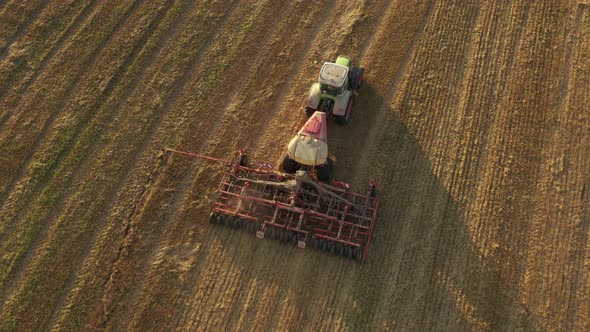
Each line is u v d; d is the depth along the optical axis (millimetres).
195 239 14156
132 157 15547
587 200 14438
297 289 13367
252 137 15891
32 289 13398
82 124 16188
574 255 13648
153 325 12961
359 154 15406
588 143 15422
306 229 14023
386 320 12883
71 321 12984
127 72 17281
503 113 16062
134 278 13570
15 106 16625
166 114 16391
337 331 12797
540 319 12844
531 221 14180
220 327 12930
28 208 14656
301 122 16031
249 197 13961
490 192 14641
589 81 16578
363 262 13586
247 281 13531
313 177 14656
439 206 14453
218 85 16953
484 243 13852
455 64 17156
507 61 17141
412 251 13773
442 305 13055
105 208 14656
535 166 15062
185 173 15227
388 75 16984
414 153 15383
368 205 14062
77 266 13742
